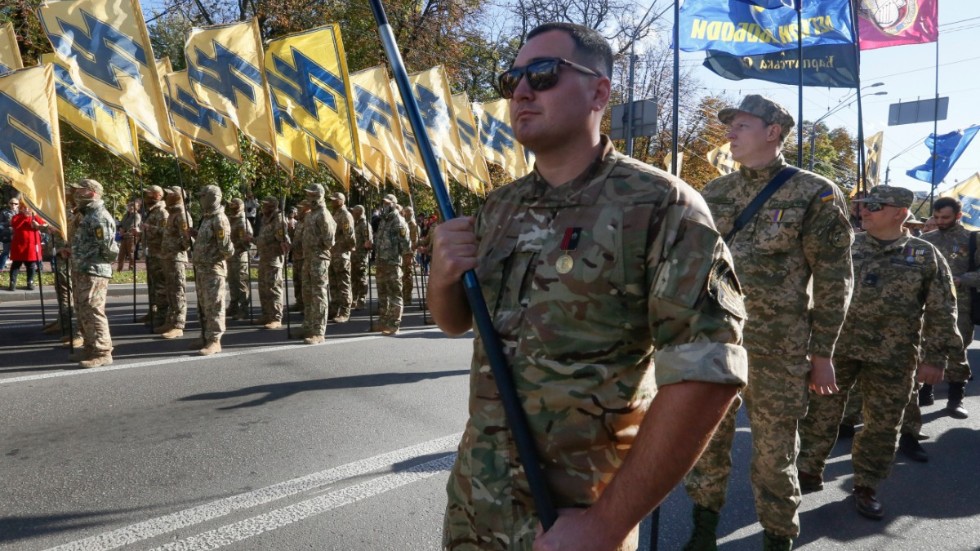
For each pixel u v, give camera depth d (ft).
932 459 15.52
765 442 9.37
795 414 9.24
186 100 26.99
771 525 9.28
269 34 65.00
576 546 3.84
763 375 9.43
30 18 46.21
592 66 4.62
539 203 4.65
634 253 4.16
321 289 26.89
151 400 17.75
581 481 4.25
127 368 21.34
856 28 21.43
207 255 23.85
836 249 9.31
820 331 9.53
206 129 26.91
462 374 21.56
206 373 20.83
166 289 28.94
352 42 66.33
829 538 11.36
